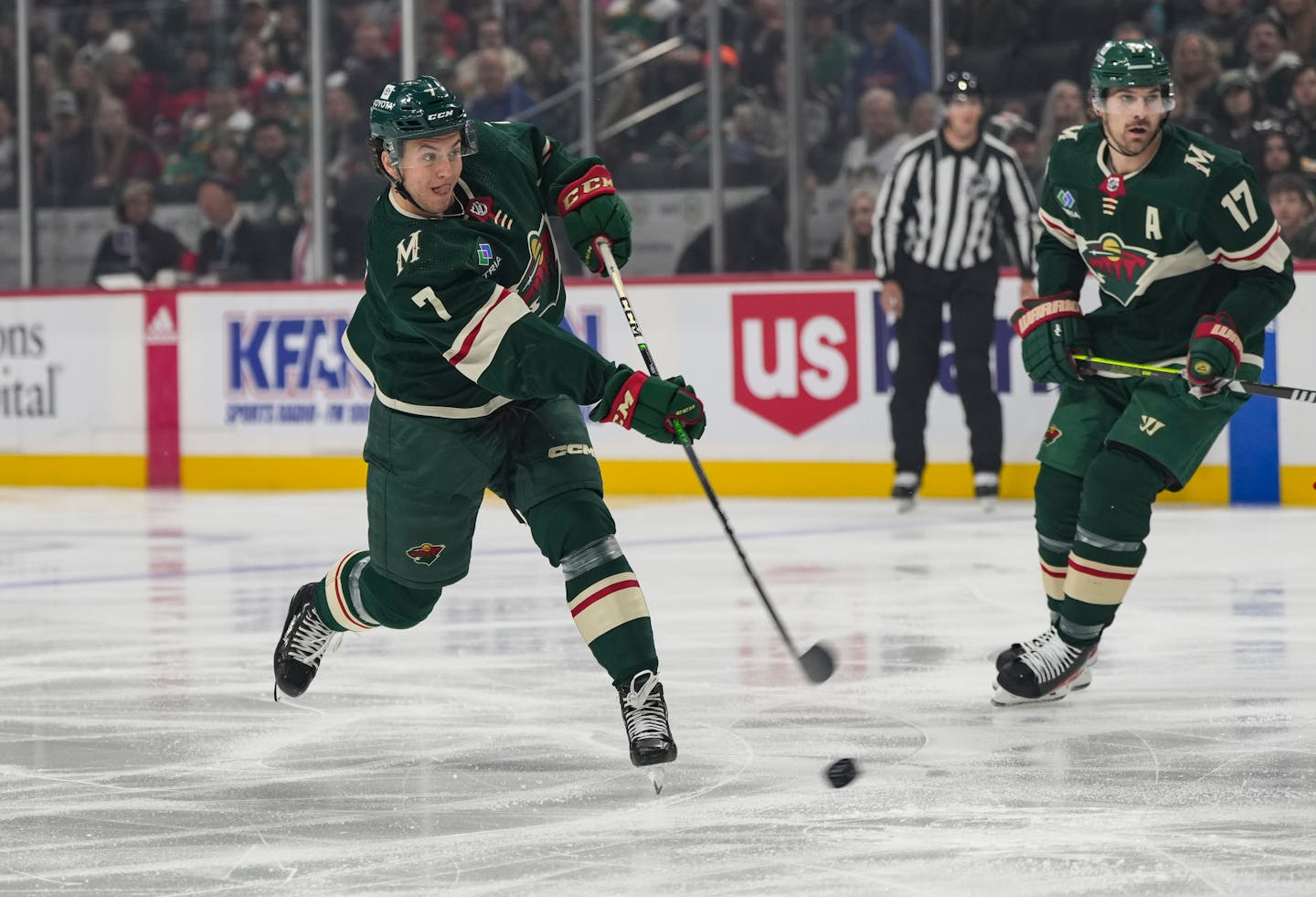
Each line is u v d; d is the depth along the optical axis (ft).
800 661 34.65
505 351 32.09
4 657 51.72
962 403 87.04
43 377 111.45
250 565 72.08
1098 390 42.47
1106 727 39.52
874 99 101.24
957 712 41.47
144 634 55.72
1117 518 40.19
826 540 76.02
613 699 44.09
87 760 38.37
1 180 118.73
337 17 114.52
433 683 46.39
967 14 100.17
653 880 28.43
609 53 107.86
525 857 29.96
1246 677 45.09
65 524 88.69
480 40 111.34
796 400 95.76
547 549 34.53
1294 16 92.53
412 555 35.81
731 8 103.86
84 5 118.21
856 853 29.73
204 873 29.35
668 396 31.94
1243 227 38.96
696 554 72.18
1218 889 27.40
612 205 36.47
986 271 86.48
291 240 113.91
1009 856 29.37
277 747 39.40
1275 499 86.63
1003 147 86.53
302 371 105.40
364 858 30.12
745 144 103.60
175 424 108.58
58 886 28.73
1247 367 40.29
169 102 117.29
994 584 62.13
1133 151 39.27
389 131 31.81
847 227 99.86
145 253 116.26
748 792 34.30
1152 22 96.68
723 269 102.32
